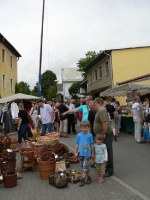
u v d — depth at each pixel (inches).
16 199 190.9
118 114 553.3
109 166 242.4
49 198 189.9
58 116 558.9
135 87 546.3
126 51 985.5
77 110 315.0
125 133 560.4
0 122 607.8
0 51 1166.3
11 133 628.1
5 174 223.5
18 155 353.7
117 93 698.2
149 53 986.7
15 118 686.5
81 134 227.5
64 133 530.6
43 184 225.6
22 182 234.1
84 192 199.6
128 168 269.0
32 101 811.4
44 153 244.8
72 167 277.4
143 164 283.6
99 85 1170.0
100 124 242.1
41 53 832.9
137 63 982.4
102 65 1109.1
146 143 422.6
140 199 180.5
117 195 190.1
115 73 979.3
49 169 238.7
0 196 198.8
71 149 386.3
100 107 241.9
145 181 223.1
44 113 406.3
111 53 983.6
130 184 216.5
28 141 358.9
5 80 1235.9
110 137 241.3
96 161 224.1
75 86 1934.1
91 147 223.9
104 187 209.9
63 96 2625.5
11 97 758.5
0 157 244.4
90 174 251.0
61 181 212.1
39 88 836.0
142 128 452.1
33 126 572.7
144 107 555.5
